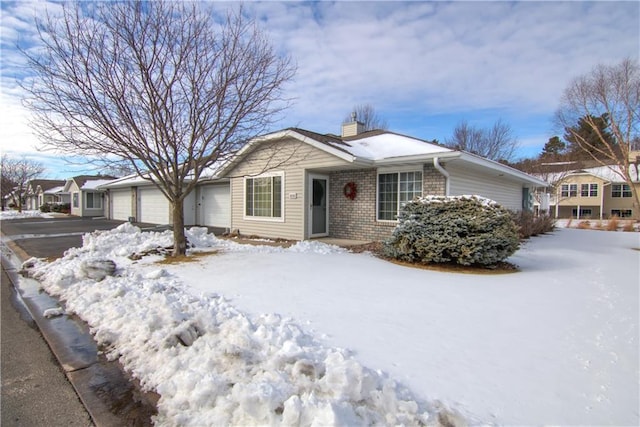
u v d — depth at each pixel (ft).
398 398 7.57
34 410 8.16
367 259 25.49
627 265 25.59
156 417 7.74
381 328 11.91
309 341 10.57
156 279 19.12
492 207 23.79
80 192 97.81
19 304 16.56
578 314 13.78
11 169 129.90
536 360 9.71
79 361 10.64
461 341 10.94
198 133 24.66
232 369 8.80
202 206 60.08
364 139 40.93
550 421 7.04
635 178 92.99
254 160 40.83
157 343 10.67
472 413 7.25
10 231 53.88
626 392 8.14
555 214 97.35
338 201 37.93
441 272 21.97
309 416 6.82
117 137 22.57
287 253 27.40
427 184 31.35
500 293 16.78
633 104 68.03
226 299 15.15
